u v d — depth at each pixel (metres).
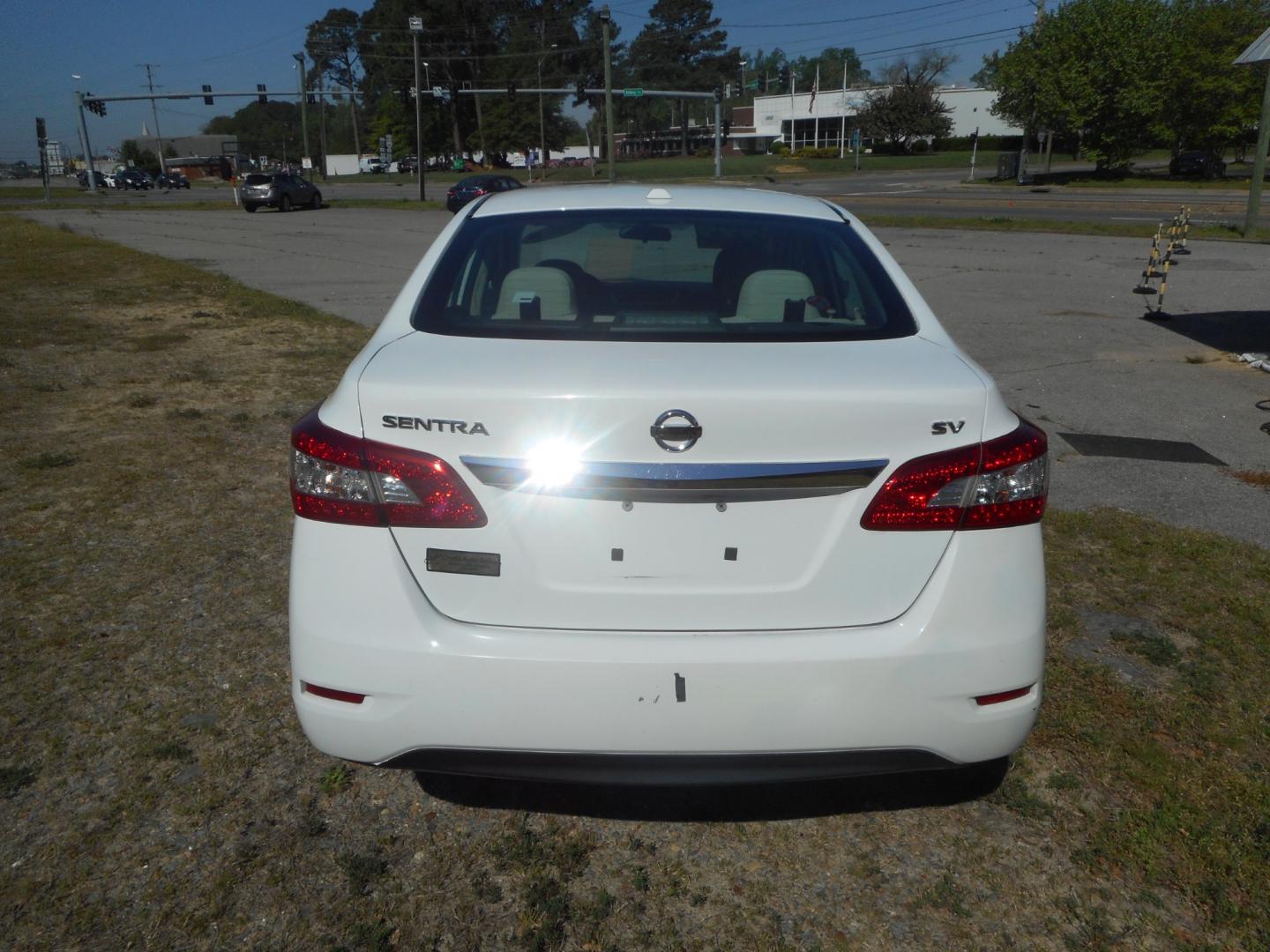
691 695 2.26
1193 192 42.06
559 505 2.24
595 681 2.25
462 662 2.26
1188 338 10.79
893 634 2.29
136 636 3.80
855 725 2.29
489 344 2.55
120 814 2.79
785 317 2.79
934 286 15.24
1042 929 2.42
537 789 2.96
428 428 2.25
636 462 2.20
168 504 5.29
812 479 2.23
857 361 2.42
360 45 118.94
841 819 2.83
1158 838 2.71
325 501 2.32
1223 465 6.27
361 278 17.06
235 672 3.55
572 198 3.42
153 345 10.27
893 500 2.25
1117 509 5.38
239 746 3.12
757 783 2.36
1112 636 3.85
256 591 4.21
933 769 2.42
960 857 2.67
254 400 7.81
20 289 14.97
